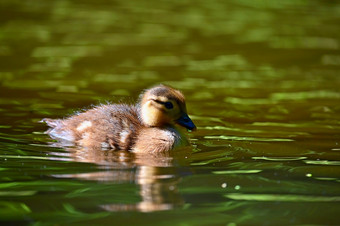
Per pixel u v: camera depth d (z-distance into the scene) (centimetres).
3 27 2830
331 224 817
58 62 2230
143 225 809
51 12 3241
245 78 2091
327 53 2511
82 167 1099
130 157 1201
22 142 1280
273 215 852
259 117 1599
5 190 949
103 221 821
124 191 951
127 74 2084
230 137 1384
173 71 2158
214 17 3259
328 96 1858
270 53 2500
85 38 2666
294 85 2000
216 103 1753
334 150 1259
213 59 2372
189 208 877
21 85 1880
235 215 847
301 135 1404
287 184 1003
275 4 3709
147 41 2653
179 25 3022
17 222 816
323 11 3500
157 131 1321
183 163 1147
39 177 1023
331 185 998
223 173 1070
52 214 846
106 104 1570
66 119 1409
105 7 3459
